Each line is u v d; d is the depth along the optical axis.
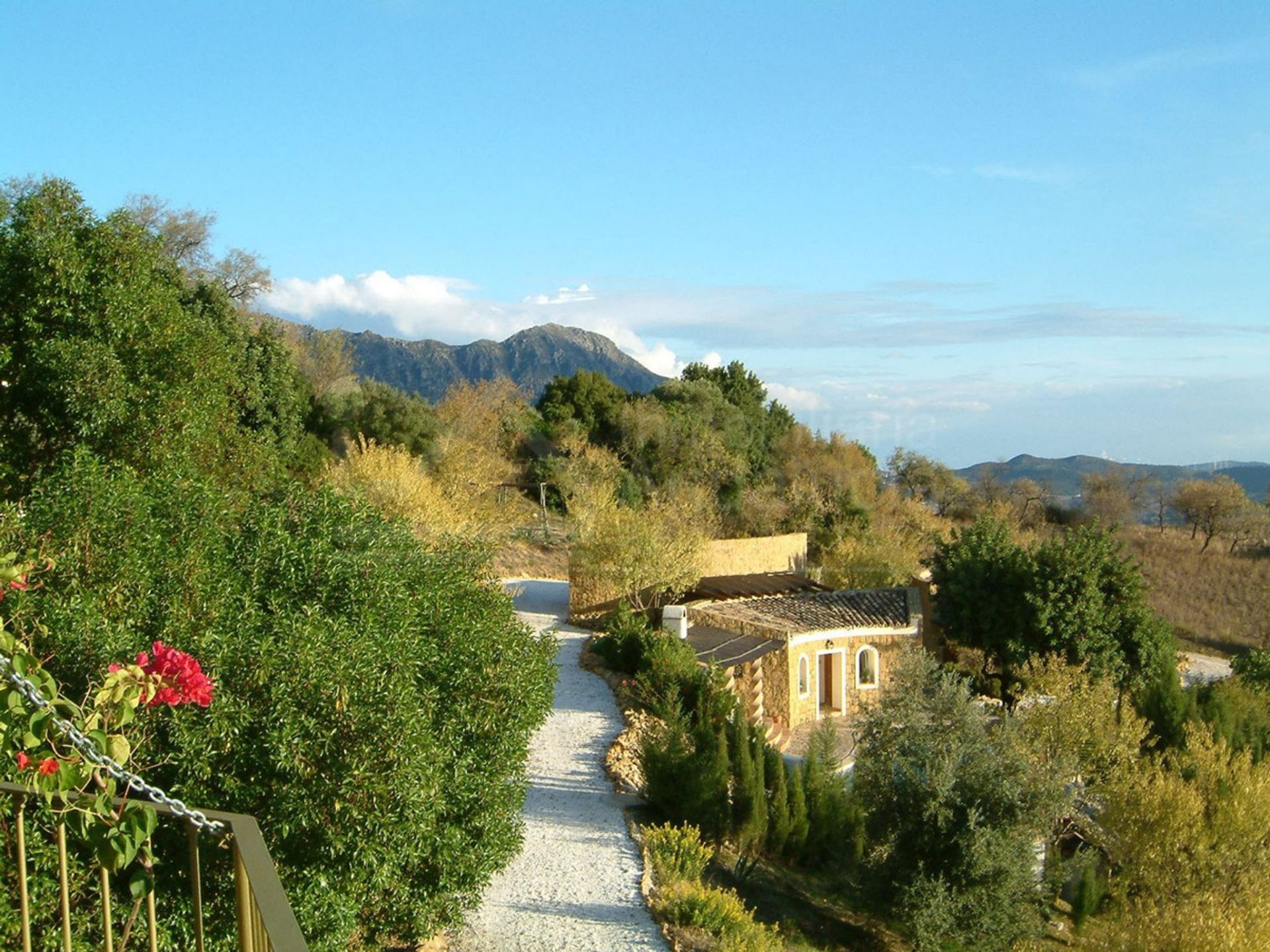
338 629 10.63
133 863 4.90
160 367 20.05
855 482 67.62
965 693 19.81
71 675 9.08
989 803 18.36
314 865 9.75
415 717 10.55
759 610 34.84
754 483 67.44
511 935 14.34
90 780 5.12
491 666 13.22
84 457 11.91
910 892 17.70
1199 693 33.88
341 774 9.62
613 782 21.14
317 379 60.47
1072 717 24.69
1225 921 18.20
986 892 17.84
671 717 22.39
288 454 45.09
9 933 7.52
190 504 12.12
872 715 20.22
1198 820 21.12
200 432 20.17
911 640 35.47
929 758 18.59
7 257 19.88
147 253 21.30
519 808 14.52
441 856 12.06
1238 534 72.00
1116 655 34.31
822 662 33.91
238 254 57.03
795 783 21.52
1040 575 35.09
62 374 18.53
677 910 15.14
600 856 17.41
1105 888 22.05
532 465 60.88
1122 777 22.89
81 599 9.77
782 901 18.78
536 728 15.35
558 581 45.97
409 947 13.48
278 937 3.14
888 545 48.78
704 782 19.28
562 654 31.81
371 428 55.72
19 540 10.36
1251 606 58.75
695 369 85.75
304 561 12.02
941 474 83.31
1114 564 35.38
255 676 9.66
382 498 33.62
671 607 31.34
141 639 9.99
